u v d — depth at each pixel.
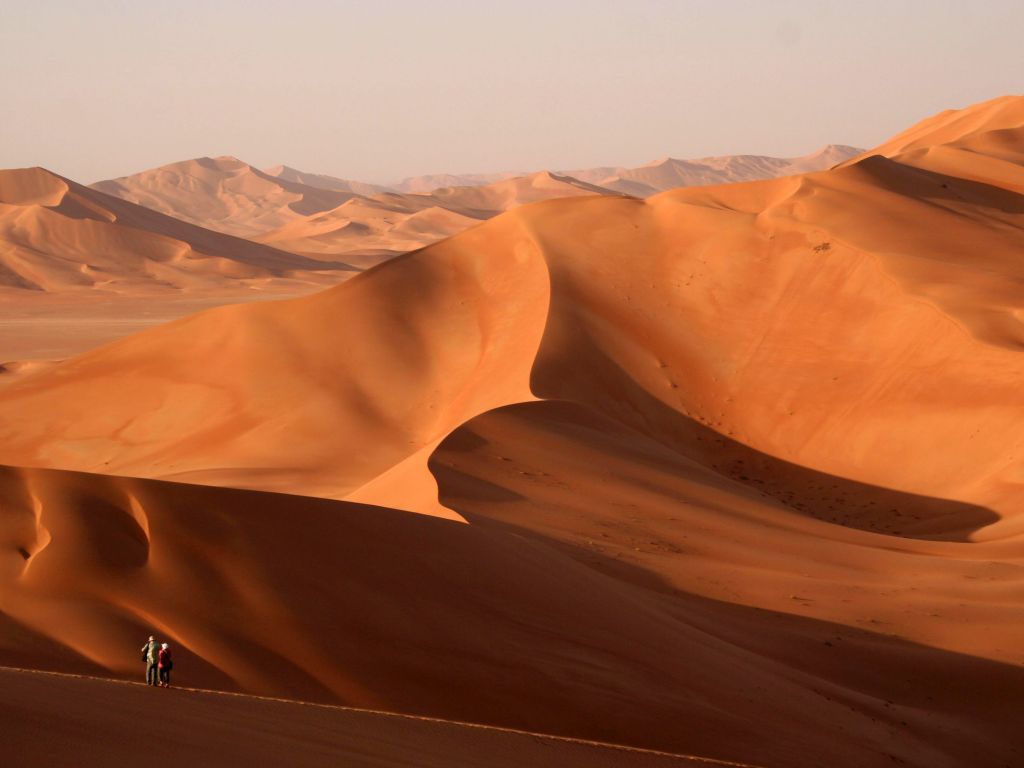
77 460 70.56
